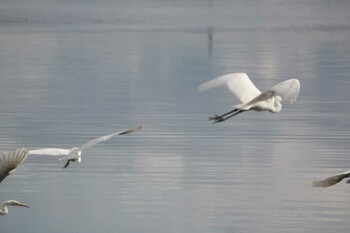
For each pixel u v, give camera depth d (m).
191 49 39.00
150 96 26.20
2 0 82.12
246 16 61.62
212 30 49.31
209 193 15.45
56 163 17.58
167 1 81.56
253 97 8.28
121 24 54.44
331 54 36.88
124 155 18.36
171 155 18.41
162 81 29.33
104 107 24.34
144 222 13.95
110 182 16.20
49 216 14.24
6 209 11.54
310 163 17.61
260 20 57.69
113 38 44.53
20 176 16.59
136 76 30.58
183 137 20.25
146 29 50.31
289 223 13.82
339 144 19.36
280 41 42.69
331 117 22.72
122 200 15.05
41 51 38.44
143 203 14.91
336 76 30.19
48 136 20.47
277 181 16.20
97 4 76.75
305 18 59.69
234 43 41.66
